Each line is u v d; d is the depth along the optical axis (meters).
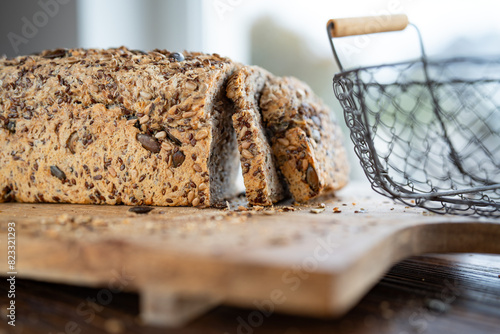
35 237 0.23
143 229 0.24
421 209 0.32
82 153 0.34
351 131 0.30
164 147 0.32
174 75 0.32
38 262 0.22
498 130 0.36
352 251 0.20
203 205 0.32
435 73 0.36
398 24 0.31
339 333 0.21
